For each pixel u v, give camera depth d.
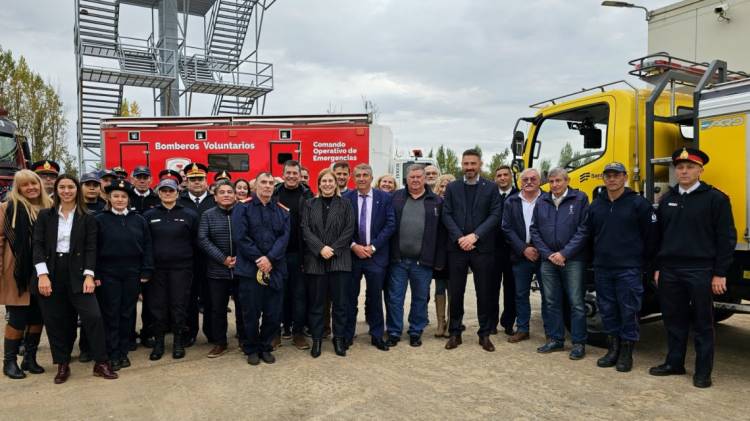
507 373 4.85
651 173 5.29
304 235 5.44
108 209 5.08
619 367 4.90
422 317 5.82
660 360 5.27
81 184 4.76
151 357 5.37
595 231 5.11
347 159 10.23
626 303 4.91
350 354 5.50
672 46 6.81
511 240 5.78
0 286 4.74
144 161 10.43
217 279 5.39
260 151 10.34
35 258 4.57
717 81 5.50
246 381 4.68
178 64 17.91
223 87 18.09
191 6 19.67
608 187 5.01
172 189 5.41
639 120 5.62
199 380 4.71
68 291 4.65
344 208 5.46
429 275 5.81
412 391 4.40
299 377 4.77
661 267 4.71
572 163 6.37
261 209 5.18
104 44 17.06
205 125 10.42
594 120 6.10
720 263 4.36
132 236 5.05
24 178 4.78
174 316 5.41
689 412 3.93
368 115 10.26
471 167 5.60
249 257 5.08
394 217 5.72
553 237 5.40
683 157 4.46
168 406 4.11
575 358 5.28
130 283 5.10
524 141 7.05
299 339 5.77
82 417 3.91
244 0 19.20
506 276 6.25
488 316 5.65
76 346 5.98
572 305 5.33
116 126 10.50
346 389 4.45
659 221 4.75
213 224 5.43
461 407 4.05
